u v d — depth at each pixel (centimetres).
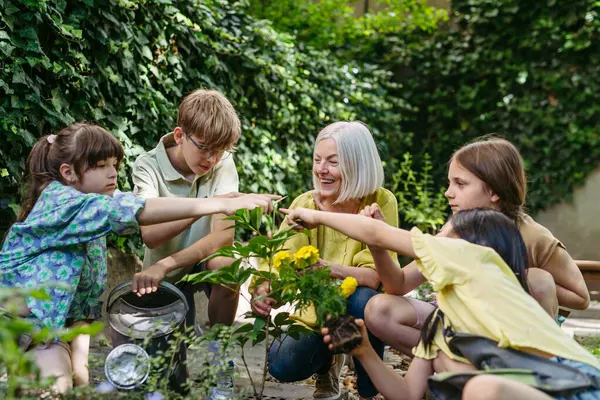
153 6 493
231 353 311
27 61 389
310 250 248
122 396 228
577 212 823
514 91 833
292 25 831
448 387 203
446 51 853
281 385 348
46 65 396
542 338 210
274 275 259
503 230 235
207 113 311
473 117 855
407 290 287
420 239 235
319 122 690
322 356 304
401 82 872
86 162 281
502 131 840
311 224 267
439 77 858
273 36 614
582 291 298
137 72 477
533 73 815
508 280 222
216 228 321
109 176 287
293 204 319
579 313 660
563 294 298
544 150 820
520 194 296
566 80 803
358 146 298
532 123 823
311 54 722
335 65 745
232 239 320
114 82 462
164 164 337
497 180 288
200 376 256
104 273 297
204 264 322
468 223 239
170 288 281
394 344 282
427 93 860
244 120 587
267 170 609
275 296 254
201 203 271
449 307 226
